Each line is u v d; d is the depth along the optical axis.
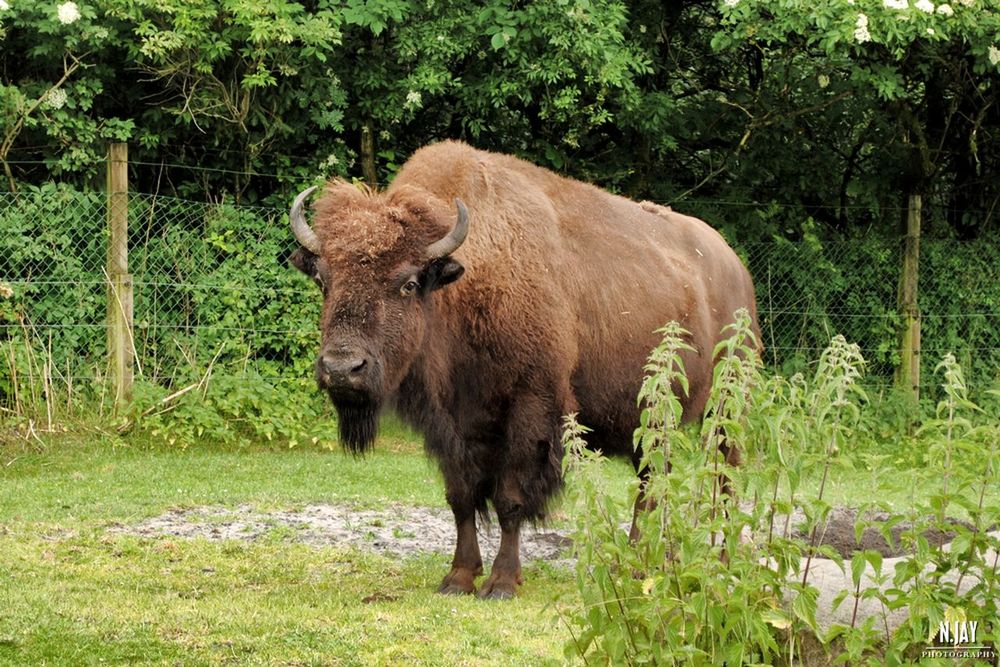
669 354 13.34
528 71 38.75
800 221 45.75
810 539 14.34
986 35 39.09
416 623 18.59
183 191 40.50
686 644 12.56
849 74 43.22
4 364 34.78
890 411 41.06
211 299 37.75
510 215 21.83
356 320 18.97
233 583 21.19
